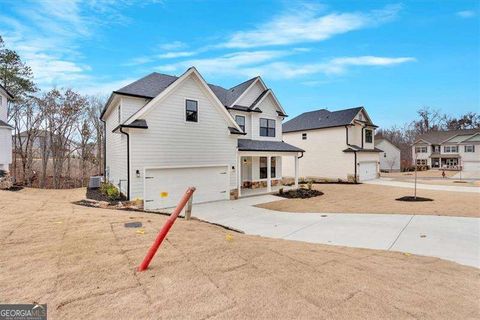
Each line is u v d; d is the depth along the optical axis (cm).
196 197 1233
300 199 1371
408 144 5478
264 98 1777
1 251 352
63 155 2764
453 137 4338
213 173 1302
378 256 510
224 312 233
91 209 770
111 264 324
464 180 2573
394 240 674
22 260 325
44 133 2614
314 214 1032
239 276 314
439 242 650
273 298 265
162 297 253
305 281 315
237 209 1127
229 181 1366
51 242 395
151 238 444
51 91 2586
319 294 283
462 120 5678
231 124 1386
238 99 1659
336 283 318
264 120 1808
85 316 217
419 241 661
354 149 2319
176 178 1160
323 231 779
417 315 257
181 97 1173
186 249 398
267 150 1559
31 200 793
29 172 2609
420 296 304
